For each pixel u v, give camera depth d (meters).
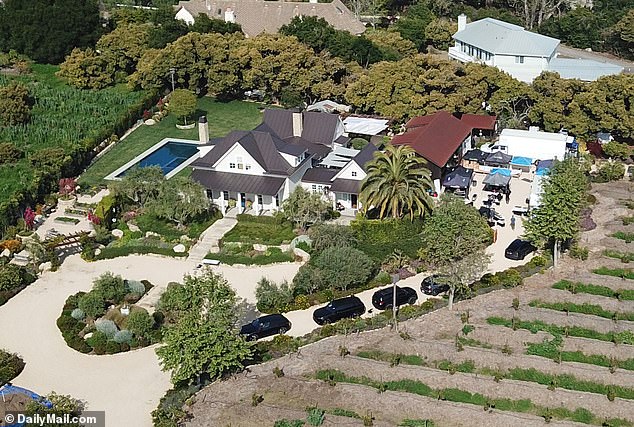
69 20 134.88
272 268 75.44
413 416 53.44
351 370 58.66
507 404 54.56
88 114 115.00
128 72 132.25
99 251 79.38
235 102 124.56
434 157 87.94
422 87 110.56
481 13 169.25
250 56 119.81
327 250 72.25
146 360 62.50
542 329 62.47
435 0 172.25
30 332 66.38
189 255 78.31
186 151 105.94
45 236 82.44
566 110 105.12
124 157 103.75
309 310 68.56
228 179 86.38
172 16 145.38
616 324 63.28
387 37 134.50
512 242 77.88
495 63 123.50
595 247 76.94
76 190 93.38
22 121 110.00
